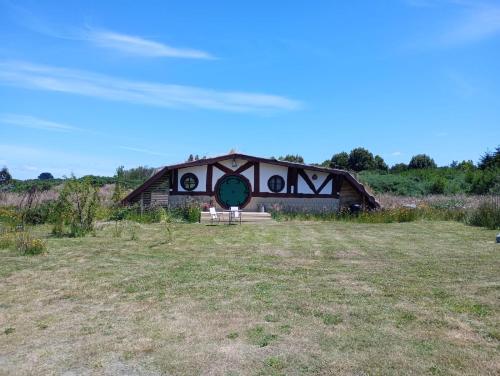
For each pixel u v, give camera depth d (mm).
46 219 16688
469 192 31438
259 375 4371
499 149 37719
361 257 10055
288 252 10812
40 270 8844
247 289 7207
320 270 8594
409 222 18469
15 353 5074
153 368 4602
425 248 11242
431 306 6191
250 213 20406
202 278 8008
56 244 11914
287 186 22219
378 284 7410
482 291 6879
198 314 6082
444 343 4973
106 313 6285
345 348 4883
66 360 4859
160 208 19672
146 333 5500
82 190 14039
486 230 15188
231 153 21750
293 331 5387
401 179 33594
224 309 6242
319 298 6641
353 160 51219
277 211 21469
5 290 7473
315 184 22406
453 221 18578
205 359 4730
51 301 6883
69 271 8734
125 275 8352
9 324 5969
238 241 12758
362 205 21797
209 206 21484
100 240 12742
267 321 5754
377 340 5070
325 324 5598
